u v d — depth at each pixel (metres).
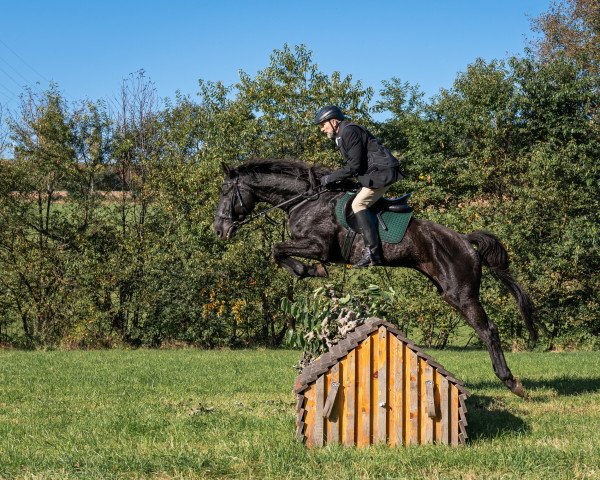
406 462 5.31
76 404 8.42
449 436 5.95
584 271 19.98
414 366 5.95
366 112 21.95
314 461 5.35
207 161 21.00
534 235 20.20
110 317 20.52
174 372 11.92
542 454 5.50
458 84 24.34
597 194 20.73
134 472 5.15
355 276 20.88
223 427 6.73
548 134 22.73
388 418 5.92
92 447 5.96
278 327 21.64
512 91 23.17
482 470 5.21
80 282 20.25
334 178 7.74
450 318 20.03
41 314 20.44
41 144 20.94
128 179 21.83
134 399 8.77
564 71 23.39
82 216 20.95
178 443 6.05
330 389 5.88
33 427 6.86
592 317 19.94
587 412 7.72
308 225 8.03
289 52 21.53
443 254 8.02
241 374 11.60
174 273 20.45
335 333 8.01
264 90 21.23
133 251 20.53
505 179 21.64
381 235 7.84
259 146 21.19
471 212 20.36
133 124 22.25
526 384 10.26
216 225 8.60
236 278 20.64
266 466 5.23
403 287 20.20
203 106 23.36
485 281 19.67
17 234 20.39
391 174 7.56
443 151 24.20
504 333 19.95
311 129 20.80
